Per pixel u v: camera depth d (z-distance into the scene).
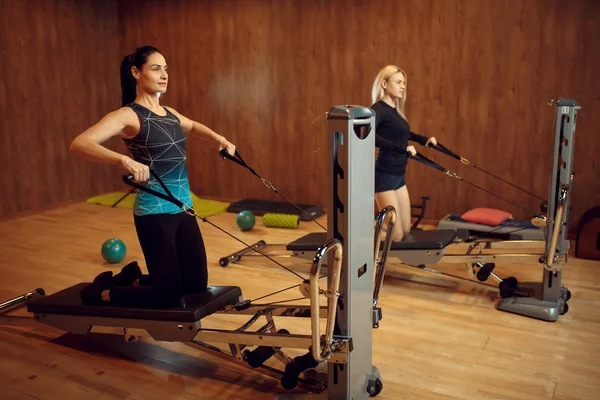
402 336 3.25
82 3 6.68
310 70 6.17
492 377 2.80
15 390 2.72
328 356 2.27
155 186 2.68
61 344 3.19
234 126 6.70
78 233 5.48
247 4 6.35
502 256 3.71
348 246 2.26
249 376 2.86
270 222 5.66
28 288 4.05
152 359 3.02
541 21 5.14
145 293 2.76
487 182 5.61
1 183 6.06
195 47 6.73
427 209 5.90
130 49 7.10
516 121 5.39
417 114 5.77
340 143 2.18
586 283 4.08
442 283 4.10
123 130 2.61
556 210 3.44
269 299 3.84
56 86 6.49
